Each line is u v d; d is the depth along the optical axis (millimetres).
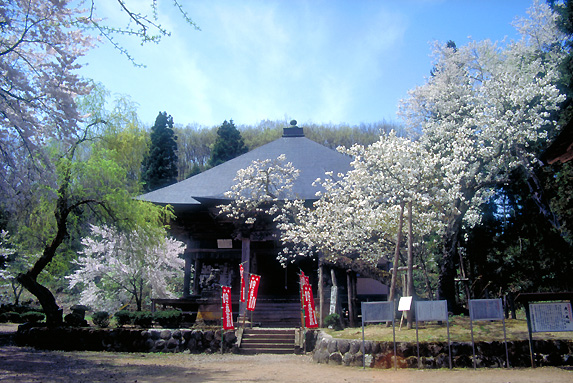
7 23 12312
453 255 18391
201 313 22984
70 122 13734
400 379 9594
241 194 24828
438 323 14195
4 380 9453
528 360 11016
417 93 26547
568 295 10820
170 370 11844
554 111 20766
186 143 83625
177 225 26547
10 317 29000
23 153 13297
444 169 18469
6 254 26109
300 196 24125
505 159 19203
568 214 18703
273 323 21875
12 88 12672
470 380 9164
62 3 12344
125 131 22281
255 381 9789
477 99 20750
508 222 25641
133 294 26344
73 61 13711
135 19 9750
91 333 17391
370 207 17844
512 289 24406
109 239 24891
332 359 12758
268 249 26250
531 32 25156
